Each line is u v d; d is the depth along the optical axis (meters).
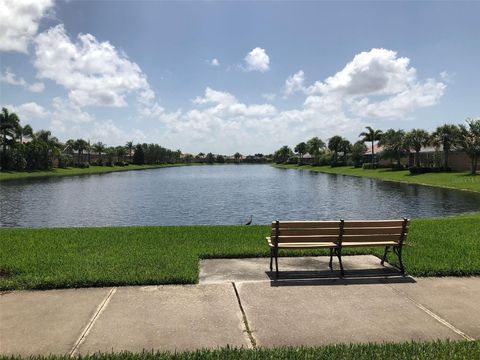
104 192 41.12
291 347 3.96
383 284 6.14
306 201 31.44
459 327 4.61
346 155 106.25
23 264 7.15
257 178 68.81
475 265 6.90
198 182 58.19
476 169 56.91
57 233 11.23
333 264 7.30
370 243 6.75
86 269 6.73
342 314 4.96
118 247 8.88
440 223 13.30
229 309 5.10
